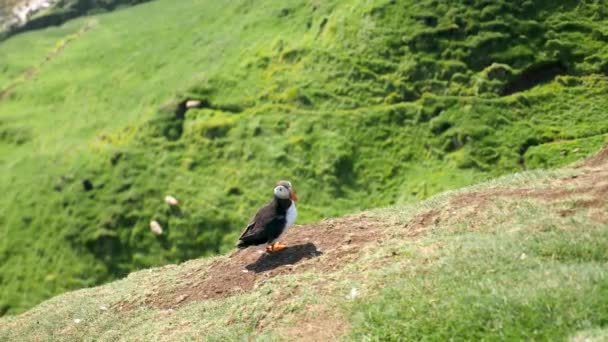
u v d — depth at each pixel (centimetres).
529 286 1178
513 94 5447
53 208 5766
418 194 4897
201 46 7588
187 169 5750
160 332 1639
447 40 5912
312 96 5922
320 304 1407
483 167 4916
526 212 1529
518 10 6000
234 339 1436
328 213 5050
